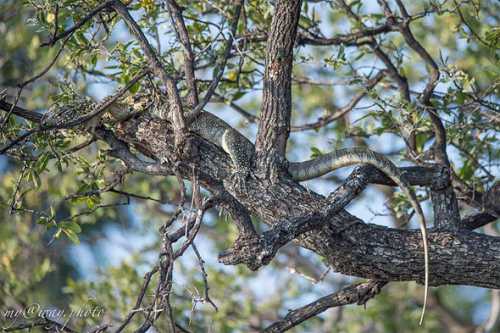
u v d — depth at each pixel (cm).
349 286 2000
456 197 2075
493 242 1822
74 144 2384
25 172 2023
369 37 2384
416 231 1848
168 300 1642
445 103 2195
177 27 1969
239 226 1758
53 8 2000
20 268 3153
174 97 1803
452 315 3738
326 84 2448
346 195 1778
